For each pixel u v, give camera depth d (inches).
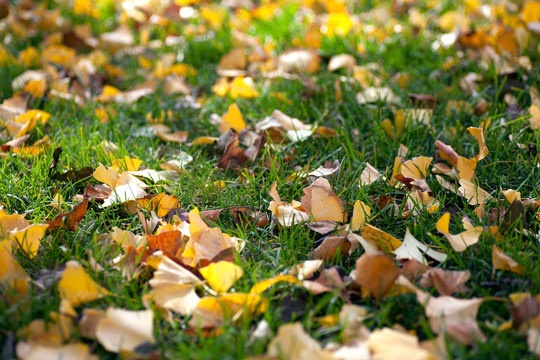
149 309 53.8
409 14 118.5
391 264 54.4
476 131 65.4
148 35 114.7
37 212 62.6
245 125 73.6
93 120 77.0
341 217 61.4
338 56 92.6
